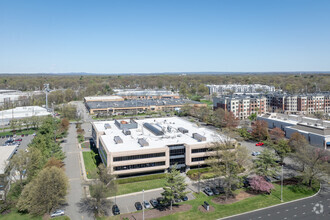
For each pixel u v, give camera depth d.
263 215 67.38
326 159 88.06
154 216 67.12
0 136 154.88
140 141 97.25
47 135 116.44
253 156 114.31
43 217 66.88
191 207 72.00
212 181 90.56
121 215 67.69
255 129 140.50
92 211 70.38
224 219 65.75
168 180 71.50
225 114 169.25
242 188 84.94
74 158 114.56
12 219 66.44
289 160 110.75
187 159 96.06
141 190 83.06
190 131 118.62
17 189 84.06
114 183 74.88
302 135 118.44
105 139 104.56
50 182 67.88
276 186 85.62
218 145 92.12
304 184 86.19
